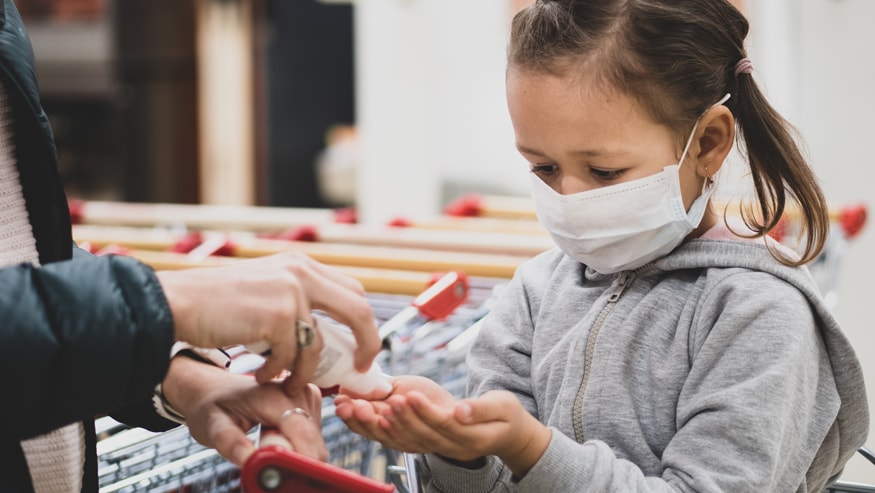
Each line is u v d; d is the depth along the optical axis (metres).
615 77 1.28
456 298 1.84
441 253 2.29
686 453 1.21
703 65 1.33
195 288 1.05
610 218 1.32
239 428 1.13
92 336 0.99
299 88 6.35
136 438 1.57
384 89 4.84
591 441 1.22
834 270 2.57
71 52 7.23
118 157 6.73
